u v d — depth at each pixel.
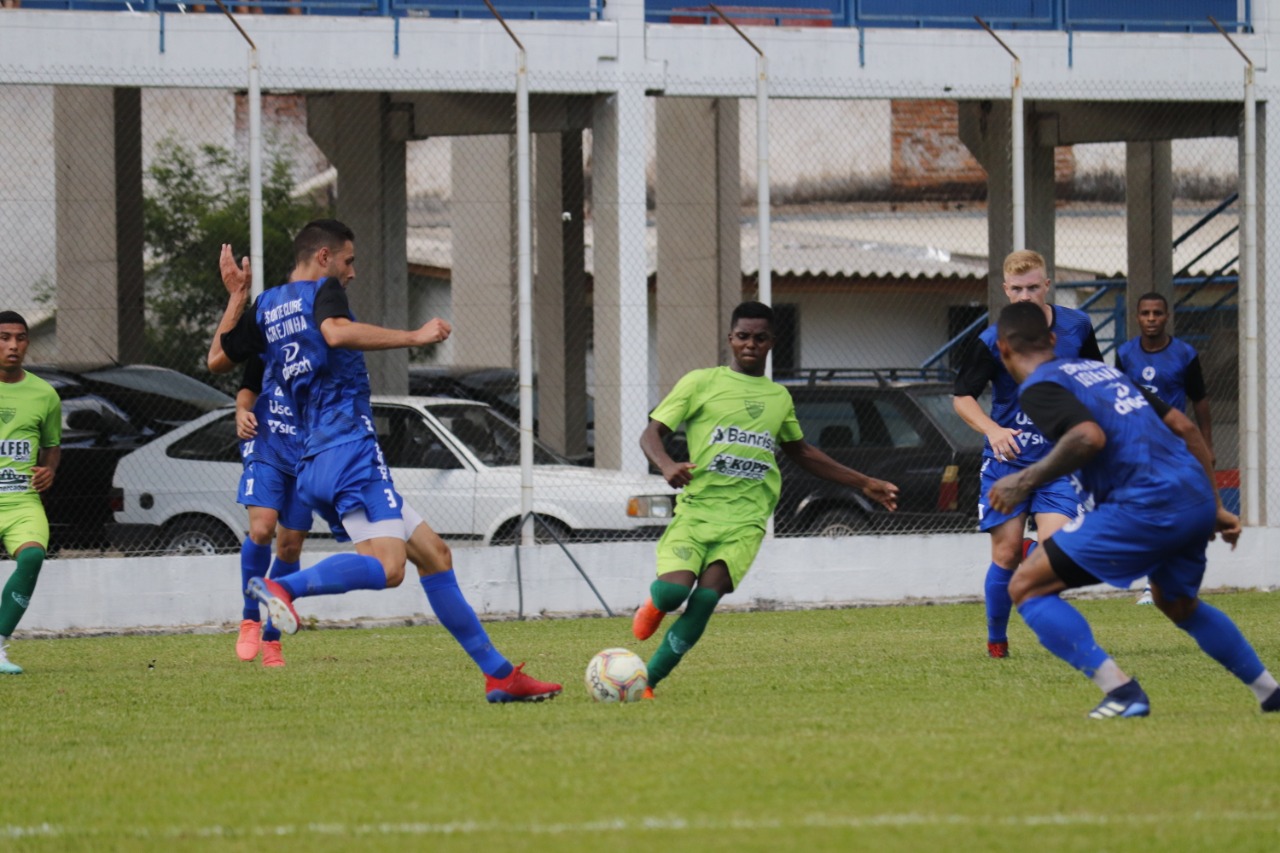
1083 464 21.11
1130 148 66.56
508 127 56.84
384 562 24.17
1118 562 21.62
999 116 60.94
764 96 48.31
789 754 19.89
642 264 48.59
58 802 18.20
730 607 46.69
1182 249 95.12
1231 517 23.00
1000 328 22.80
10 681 31.36
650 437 25.56
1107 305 91.56
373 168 63.41
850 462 51.75
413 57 46.62
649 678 26.28
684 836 15.56
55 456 34.16
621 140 48.22
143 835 16.28
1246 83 51.22
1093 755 19.48
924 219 104.44
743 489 25.83
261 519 31.03
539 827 16.09
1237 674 23.05
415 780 18.78
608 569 45.88
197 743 22.48
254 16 45.72
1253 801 16.92
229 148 94.81
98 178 66.75
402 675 31.14
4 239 68.75
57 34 44.75
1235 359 64.25
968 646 35.22
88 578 42.47
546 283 74.44
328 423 24.56
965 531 50.62
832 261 91.81
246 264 26.77
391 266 64.50
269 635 33.00
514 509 47.50
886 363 89.19
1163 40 51.28
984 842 15.23
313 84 46.06
